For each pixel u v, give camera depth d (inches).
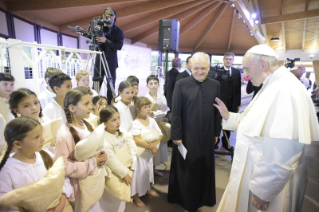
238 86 126.0
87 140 47.3
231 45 498.9
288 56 500.7
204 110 72.9
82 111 50.0
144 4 265.1
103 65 110.1
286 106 43.4
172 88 132.3
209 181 78.2
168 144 145.8
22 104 49.5
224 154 126.0
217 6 337.1
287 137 41.7
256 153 49.6
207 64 70.5
